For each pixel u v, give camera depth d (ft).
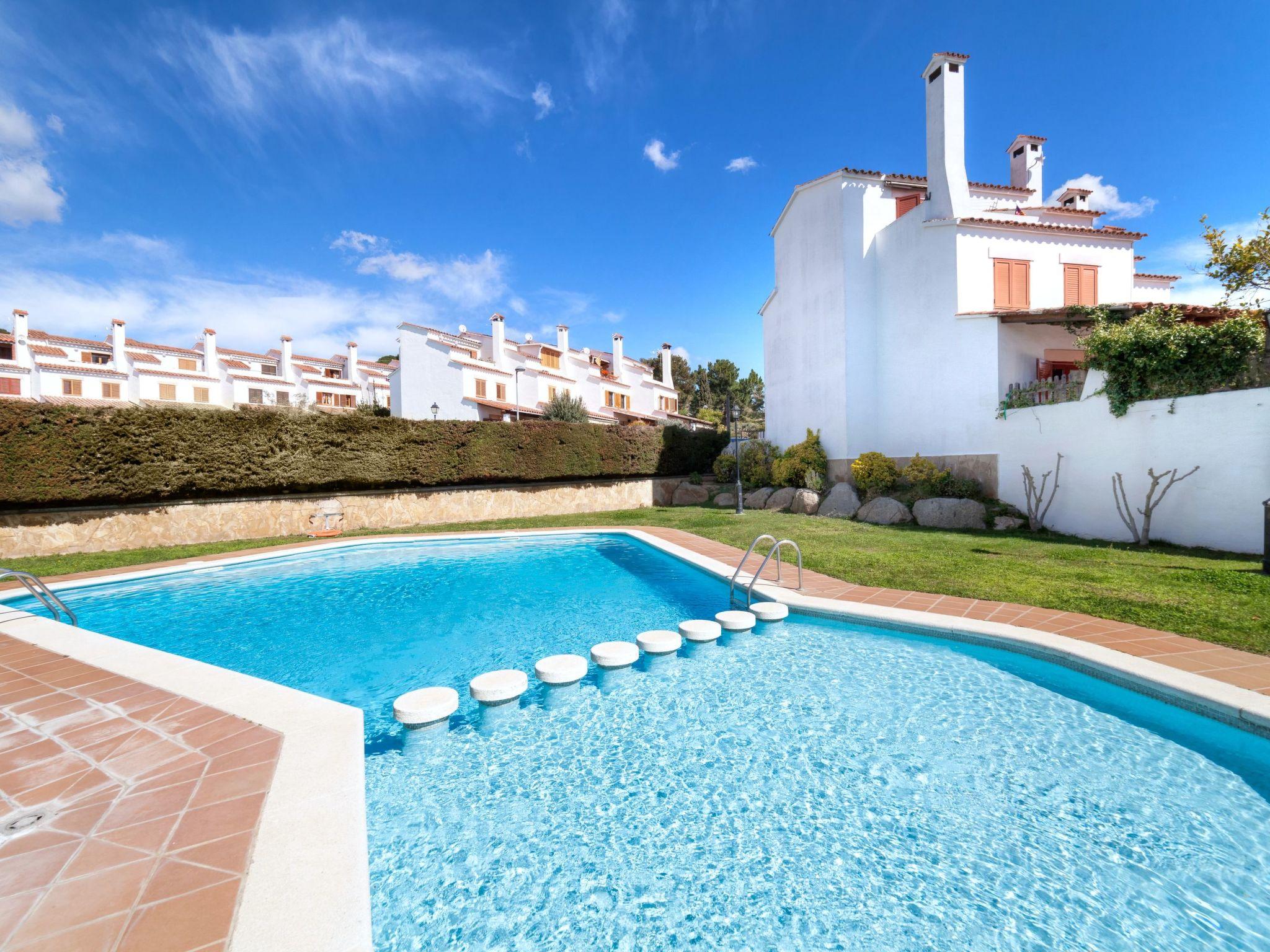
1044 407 40.68
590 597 28.55
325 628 24.20
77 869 7.78
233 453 45.34
